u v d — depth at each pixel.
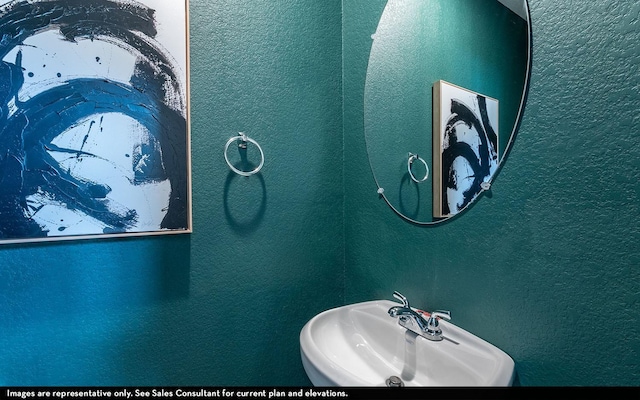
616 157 0.51
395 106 0.98
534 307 0.63
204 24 0.95
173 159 0.90
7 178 0.73
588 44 0.54
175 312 0.94
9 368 0.77
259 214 1.06
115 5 0.82
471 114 0.75
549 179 0.60
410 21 0.93
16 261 0.76
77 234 0.80
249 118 1.02
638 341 0.50
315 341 0.85
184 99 0.91
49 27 0.76
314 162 1.16
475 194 0.74
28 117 0.75
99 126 0.81
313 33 1.15
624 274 0.51
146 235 0.89
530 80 0.62
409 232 0.94
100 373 0.85
